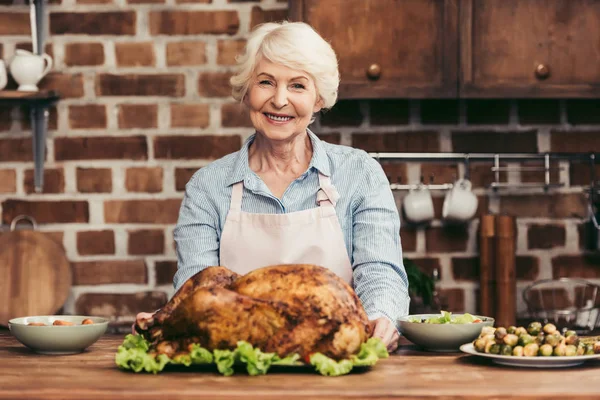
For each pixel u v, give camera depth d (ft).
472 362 5.74
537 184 11.46
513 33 10.50
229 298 5.19
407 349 6.37
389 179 11.46
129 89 11.35
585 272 11.48
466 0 10.46
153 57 11.37
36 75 10.85
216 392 4.68
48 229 11.36
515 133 11.50
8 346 6.63
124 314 11.35
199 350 5.18
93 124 11.35
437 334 6.12
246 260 7.30
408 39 10.45
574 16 10.52
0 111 11.35
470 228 11.45
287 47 6.73
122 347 5.42
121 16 11.34
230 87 11.36
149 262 11.35
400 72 10.46
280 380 5.04
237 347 5.16
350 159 7.61
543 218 11.46
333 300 5.23
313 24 10.42
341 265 7.35
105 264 11.34
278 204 7.40
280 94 6.79
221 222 7.43
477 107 11.46
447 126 11.46
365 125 11.40
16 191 11.35
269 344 5.21
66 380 5.08
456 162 11.48
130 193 11.35
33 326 6.07
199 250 7.34
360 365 5.32
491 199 11.48
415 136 11.43
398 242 7.47
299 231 7.31
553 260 11.50
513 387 4.85
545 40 10.52
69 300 11.34
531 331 5.76
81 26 11.34
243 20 11.35
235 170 7.44
